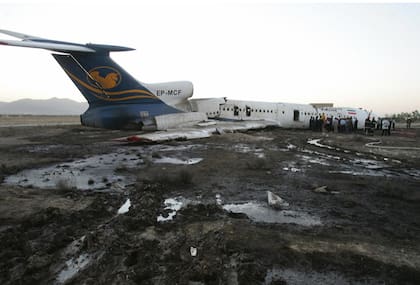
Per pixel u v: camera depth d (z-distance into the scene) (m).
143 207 5.38
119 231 4.32
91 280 3.15
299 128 26.17
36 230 4.44
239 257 3.62
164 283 3.10
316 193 6.57
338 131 24.50
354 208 5.61
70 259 3.62
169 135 13.64
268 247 3.90
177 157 11.41
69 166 9.84
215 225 4.64
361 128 27.28
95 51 14.38
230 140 17.25
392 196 6.40
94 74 15.38
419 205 5.84
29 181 7.75
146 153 12.69
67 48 12.89
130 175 8.34
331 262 3.56
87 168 9.46
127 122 16.75
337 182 7.58
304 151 13.15
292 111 25.56
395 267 3.46
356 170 9.16
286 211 5.39
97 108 16.22
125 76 16.22
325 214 5.25
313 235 4.32
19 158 11.60
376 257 3.69
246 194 6.42
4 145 16.11
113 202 5.83
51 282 3.15
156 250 3.81
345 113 27.14
